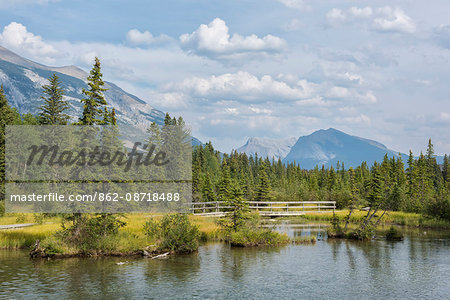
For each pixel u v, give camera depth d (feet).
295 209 150.71
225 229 87.04
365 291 45.29
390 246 77.66
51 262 59.67
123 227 80.43
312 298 42.47
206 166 300.40
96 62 75.10
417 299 42.34
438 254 68.74
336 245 78.43
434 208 131.95
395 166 240.12
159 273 53.06
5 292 43.32
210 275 52.29
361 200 120.57
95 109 74.33
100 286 46.32
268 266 58.03
